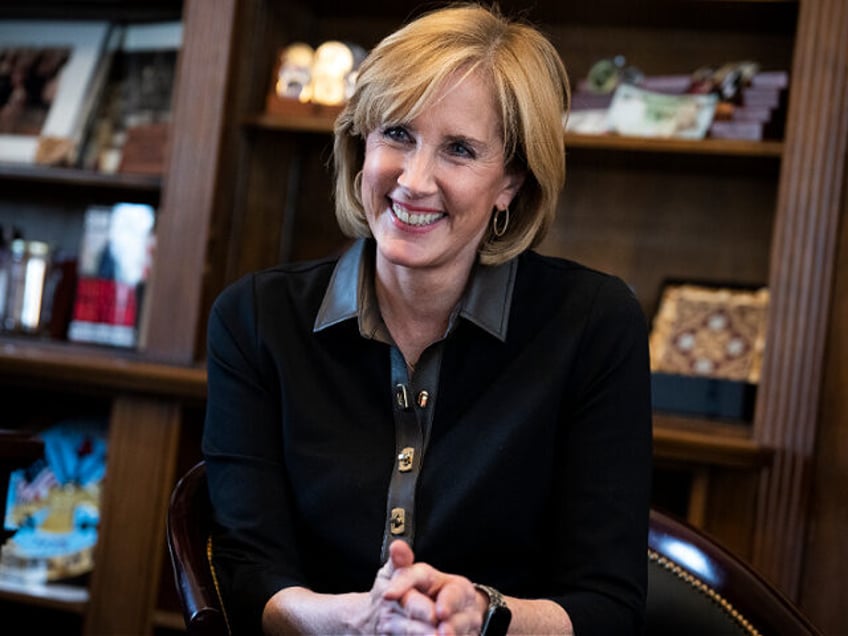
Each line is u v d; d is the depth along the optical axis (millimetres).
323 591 1784
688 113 3031
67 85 3619
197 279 3160
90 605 3023
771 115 2975
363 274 1812
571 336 1773
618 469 1714
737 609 1812
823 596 2725
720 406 3012
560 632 1535
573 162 3348
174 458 2980
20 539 3186
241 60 3240
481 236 1788
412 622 1423
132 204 3623
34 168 3424
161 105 3562
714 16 3203
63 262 3592
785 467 2754
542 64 1732
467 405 1778
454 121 1658
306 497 1761
